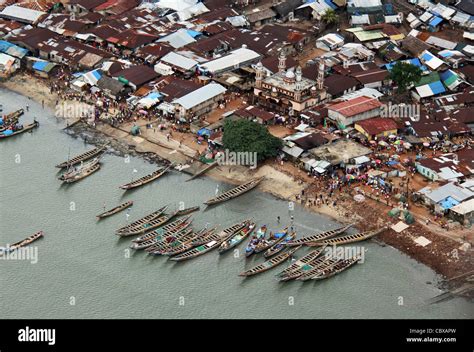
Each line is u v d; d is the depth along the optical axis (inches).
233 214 6092.5
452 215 5880.9
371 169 6476.4
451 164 6378.0
